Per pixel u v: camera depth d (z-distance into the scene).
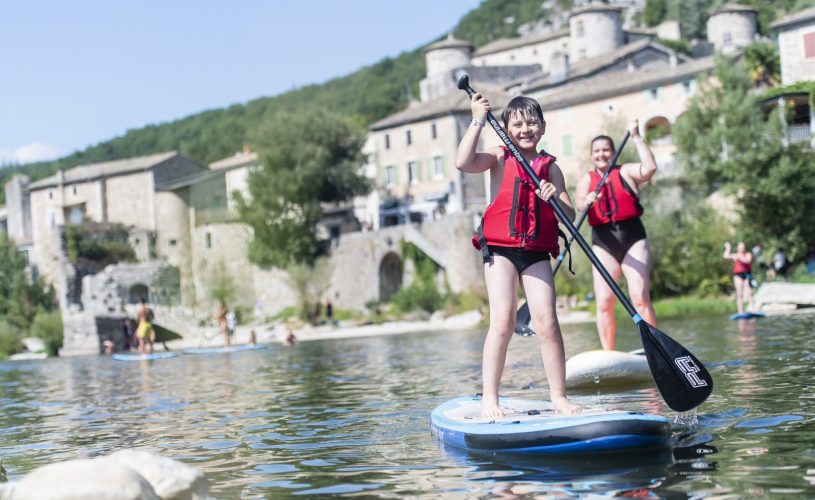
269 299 66.56
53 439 8.81
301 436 7.71
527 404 7.17
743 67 43.91
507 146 6.72
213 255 70.38
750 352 12.41
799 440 5.83
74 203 83.19
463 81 6.87
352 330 51.03
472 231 55.41
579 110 60.19
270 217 65.44
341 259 63.62
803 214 39.94
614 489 4.86
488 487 5.12
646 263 10.32
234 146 143.50
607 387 9.79
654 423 5.83
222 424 9.02
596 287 10.55
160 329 57.41
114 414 11.02
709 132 42.72
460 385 11.45
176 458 6.92
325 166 67.38
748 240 40.25
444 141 68.69
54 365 32.28
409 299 56.22
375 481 5.51
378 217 72.12
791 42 47.47
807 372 9.52
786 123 42.28
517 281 6.85
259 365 20.61
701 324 22.36
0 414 12.27
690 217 42.78
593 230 10.58
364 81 143.50
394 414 8.77
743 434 6.17
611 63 67.00
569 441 5.88
